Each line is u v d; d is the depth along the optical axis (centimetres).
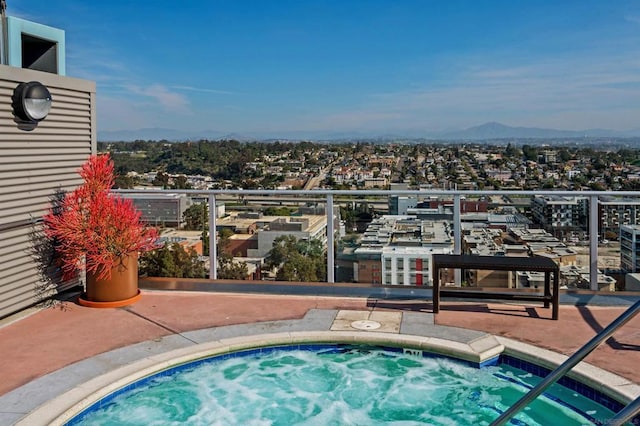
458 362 426
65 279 555
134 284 547
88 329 468
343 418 368
